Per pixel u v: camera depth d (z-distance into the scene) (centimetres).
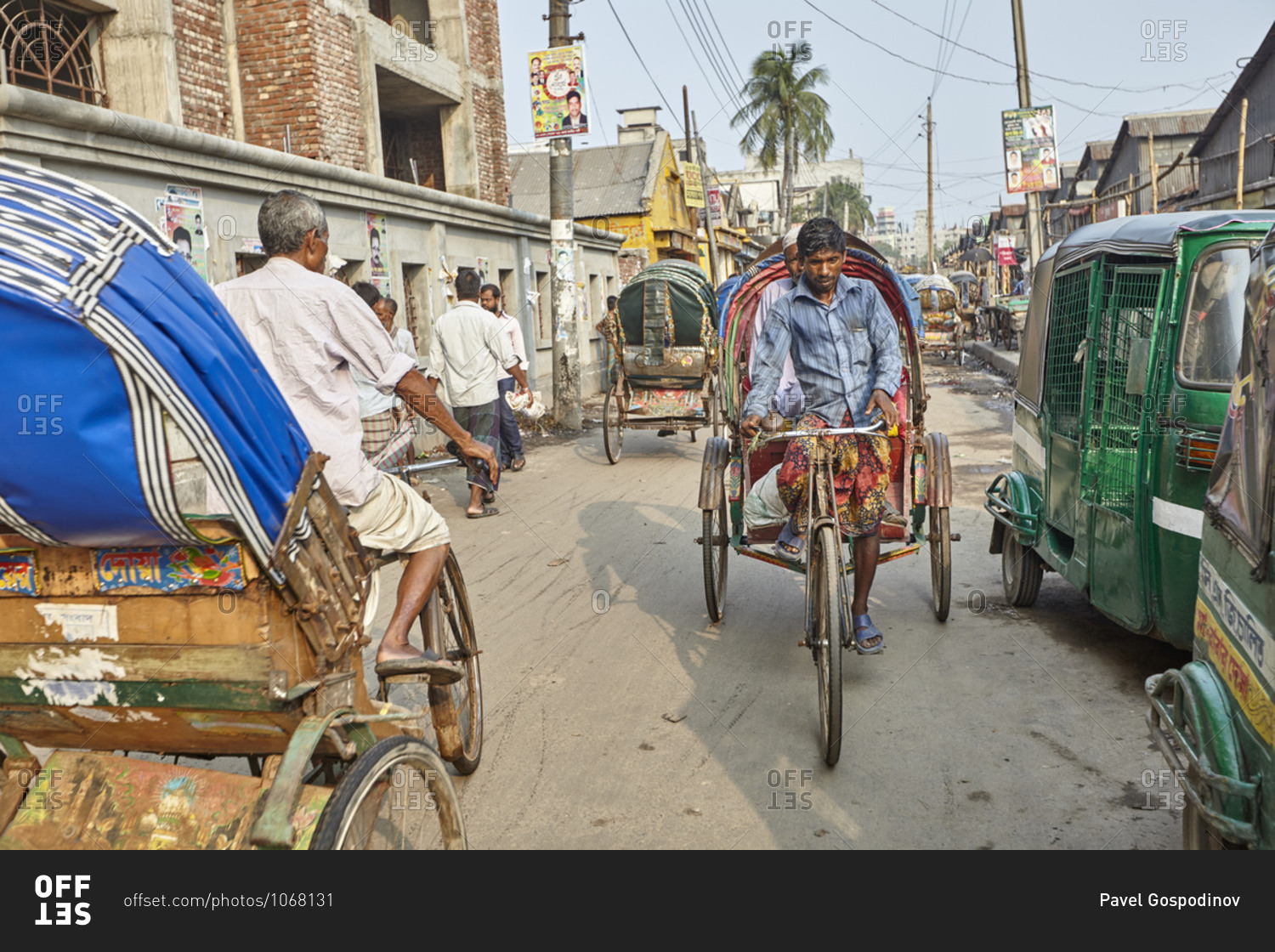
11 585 229
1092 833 340
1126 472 445
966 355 2839
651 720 452
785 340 482
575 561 744
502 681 507
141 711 234
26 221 187
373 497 313
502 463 1166
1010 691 469
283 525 217
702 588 665
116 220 197
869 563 478
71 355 187
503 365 909
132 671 227
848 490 471
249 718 231
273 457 217
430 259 1336
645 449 1327
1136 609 437
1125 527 446
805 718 448
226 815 237
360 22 1306
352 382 313
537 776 400
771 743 423
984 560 713
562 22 1445
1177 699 273
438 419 317
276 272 302
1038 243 2070
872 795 374
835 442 468
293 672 228
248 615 221
